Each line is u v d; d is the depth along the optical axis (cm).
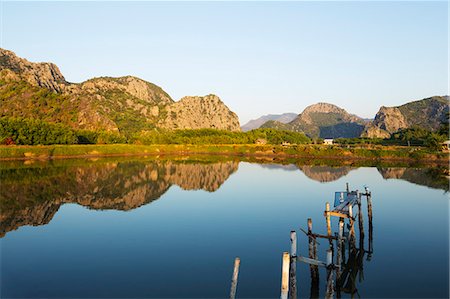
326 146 14662
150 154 13650
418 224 3144
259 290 1802
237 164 9275
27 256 2331
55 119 16950
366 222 3228
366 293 1786
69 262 2212
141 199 4353
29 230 2964
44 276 1995
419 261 2236
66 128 13238
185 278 1959
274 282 1895
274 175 6800
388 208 3816
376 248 2497
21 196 4447
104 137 14512
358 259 2275
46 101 17838
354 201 2509
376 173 7131
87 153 11781
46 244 2586
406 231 2920
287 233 2844
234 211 3662
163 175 6694
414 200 4269
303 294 1758
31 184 5375
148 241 2647
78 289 1822
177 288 1833
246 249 2448
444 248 2486
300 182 5847
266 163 9625
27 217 3400
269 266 2128
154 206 3934
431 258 2289
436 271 2069
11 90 17875
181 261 2222
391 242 2630
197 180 6088
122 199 4344
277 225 3094
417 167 8388
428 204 4028
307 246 2498
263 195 4625
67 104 18262
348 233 2455
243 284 1878
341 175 6794
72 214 3538
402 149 11938
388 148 12731
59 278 1964
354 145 14775
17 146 10181
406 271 2070
